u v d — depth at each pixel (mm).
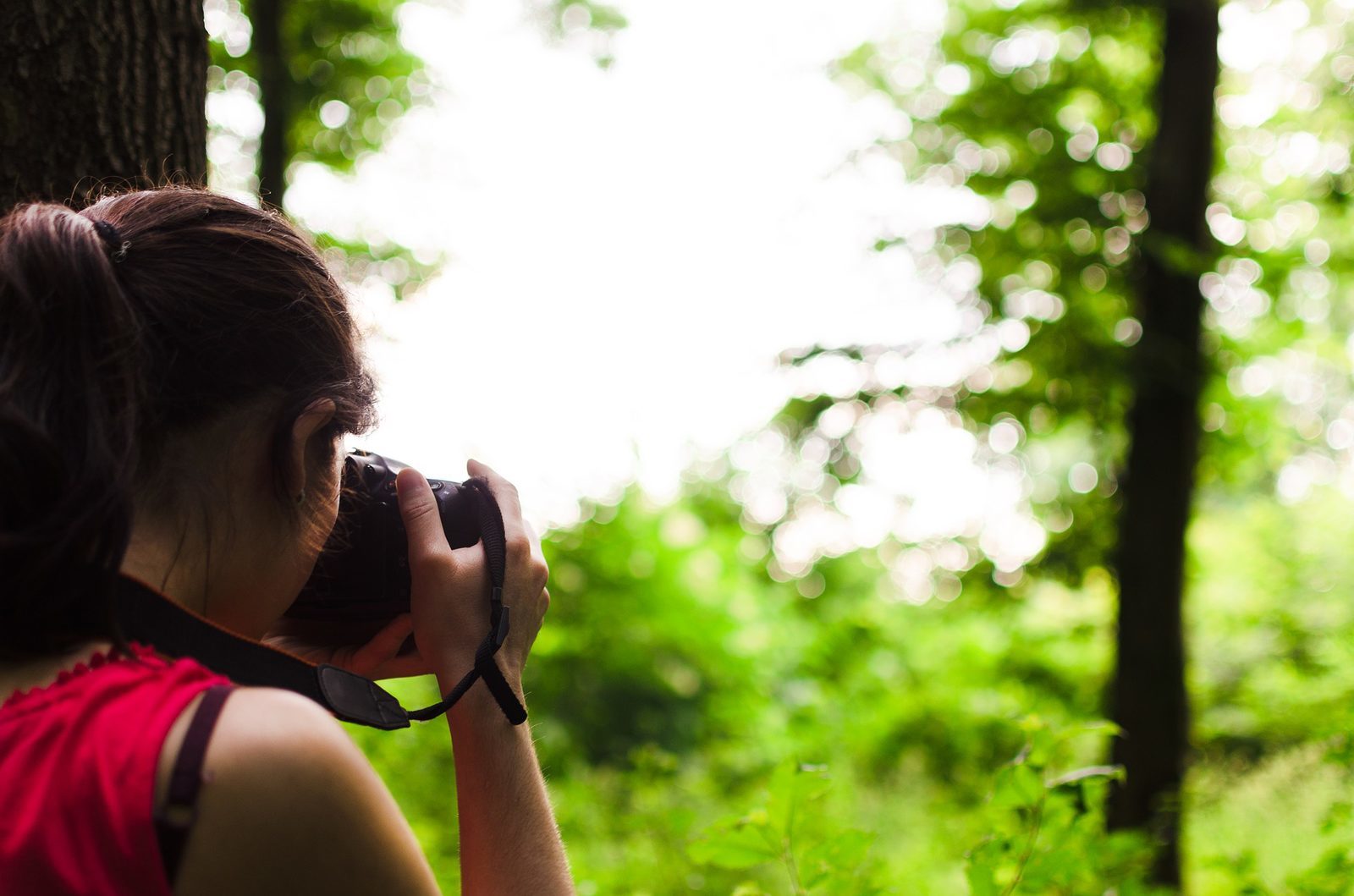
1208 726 8398
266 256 767
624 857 3482
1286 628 11336
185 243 746
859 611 13555
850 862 1468
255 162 6047
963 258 7141
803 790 1461
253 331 745
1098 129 7352
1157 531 6570
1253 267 7102
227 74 6012
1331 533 13188
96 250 709
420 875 646
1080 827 1564
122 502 659
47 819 576
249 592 763
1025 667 8266
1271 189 7480
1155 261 6641
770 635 12664
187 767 585
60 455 651
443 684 894
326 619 969
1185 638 6520
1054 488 7785
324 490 803
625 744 10258
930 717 8867
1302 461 11758
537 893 831
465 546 957
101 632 659
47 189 1411
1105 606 8508
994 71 7316
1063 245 6965
